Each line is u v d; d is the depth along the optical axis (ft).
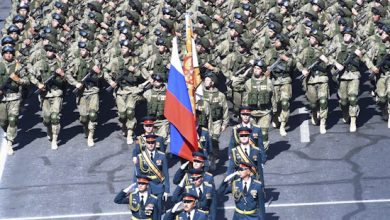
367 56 229.86
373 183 208.54
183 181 184.65
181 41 240.94
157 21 260.83
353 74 228.43
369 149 223.10
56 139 229.86
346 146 224.94
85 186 212.43
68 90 259.19
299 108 245.45
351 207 200.03
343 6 259.39
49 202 206.69
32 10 274.16
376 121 236.43
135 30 257.75
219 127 211.82
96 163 222.48
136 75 228.84
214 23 261.44
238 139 197.36
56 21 261.85
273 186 209.15
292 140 229.04
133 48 232.12
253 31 248.52
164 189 192.13
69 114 248.73
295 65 229.66
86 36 240.32
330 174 213.05
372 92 249.14
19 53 245.45
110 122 242.99
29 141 234.58
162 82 213.66
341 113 241.76
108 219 199.52
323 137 229.66
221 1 265.75
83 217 200.64
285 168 216.33
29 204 206.39
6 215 202.69
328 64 228.63
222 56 232.32
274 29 230.48
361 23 254.06
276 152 223.71
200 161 184.14
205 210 182.50
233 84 230.48
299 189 207.62
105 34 260.83
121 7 271.90
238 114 233.76
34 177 217.36
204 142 204.23
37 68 226.58
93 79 228.43
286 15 260.62
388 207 199.41
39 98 234.17
